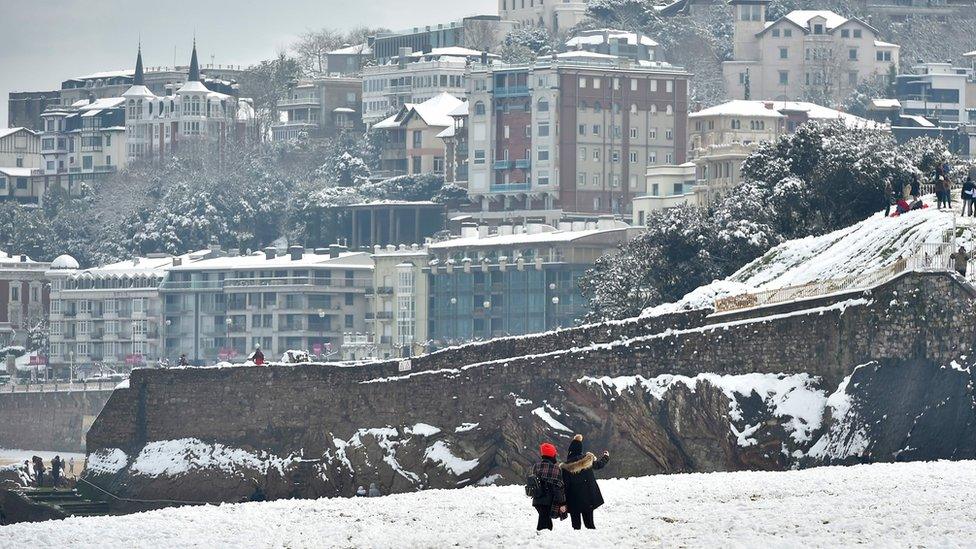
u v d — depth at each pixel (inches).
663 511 6939.0
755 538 6131.9
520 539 6338.6
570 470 6373.0
